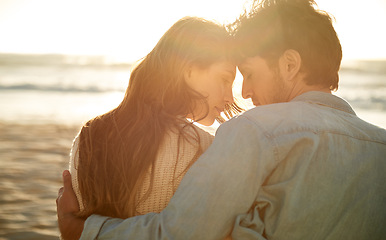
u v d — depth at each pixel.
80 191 1.37
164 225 1.12
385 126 12.14
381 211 1.17
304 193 1.11
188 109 1.43
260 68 1.37
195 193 1.11
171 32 1.44
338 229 1.13
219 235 1.11
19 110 14.98
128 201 1.30
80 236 1.25
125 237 1.16
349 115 1.29
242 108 1.70
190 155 1.33
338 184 1.13
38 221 4.71
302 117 1.18
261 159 1.11
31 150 8.39
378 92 23.98
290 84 1.34
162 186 1.30
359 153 1.18
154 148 1.30
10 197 5.50
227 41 1.43
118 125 1.39
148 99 1.42
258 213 1.13
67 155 7.96
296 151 1.13
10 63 48.34
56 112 14.64
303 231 1.11
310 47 1.29
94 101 18.66
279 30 1.32
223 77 1.46
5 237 4.26
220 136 1.17
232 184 1.11
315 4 1.35
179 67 1.40
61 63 49.69
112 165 1.33
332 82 1.35
